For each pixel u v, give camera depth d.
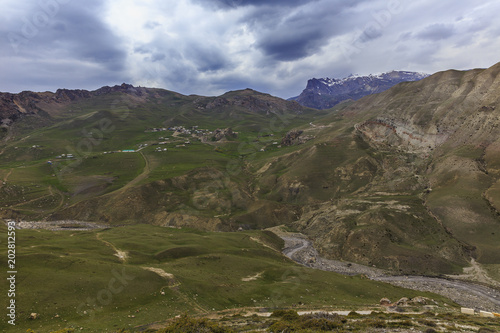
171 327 40.28
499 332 35.25
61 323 47.78
